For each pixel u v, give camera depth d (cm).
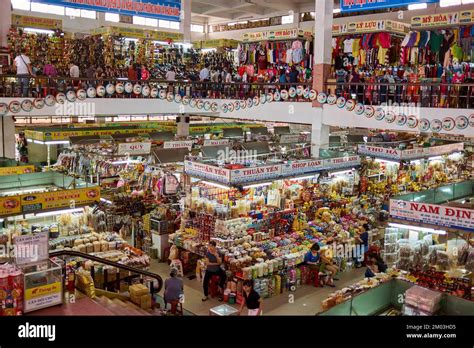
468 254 832
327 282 1148
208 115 1920
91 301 696
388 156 1527
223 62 2195
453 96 1277
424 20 1366
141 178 1552
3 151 1631
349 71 1666
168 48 2105
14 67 1532
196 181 1280
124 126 2103
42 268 667
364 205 1435
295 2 2675
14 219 1040
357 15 2406
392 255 1066
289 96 1528
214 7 2992
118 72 1789
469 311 667
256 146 1533
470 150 2022
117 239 1058
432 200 1080
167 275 1170
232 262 1031
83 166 1662
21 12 2480
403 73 1541
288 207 1266
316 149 1533
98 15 2748
